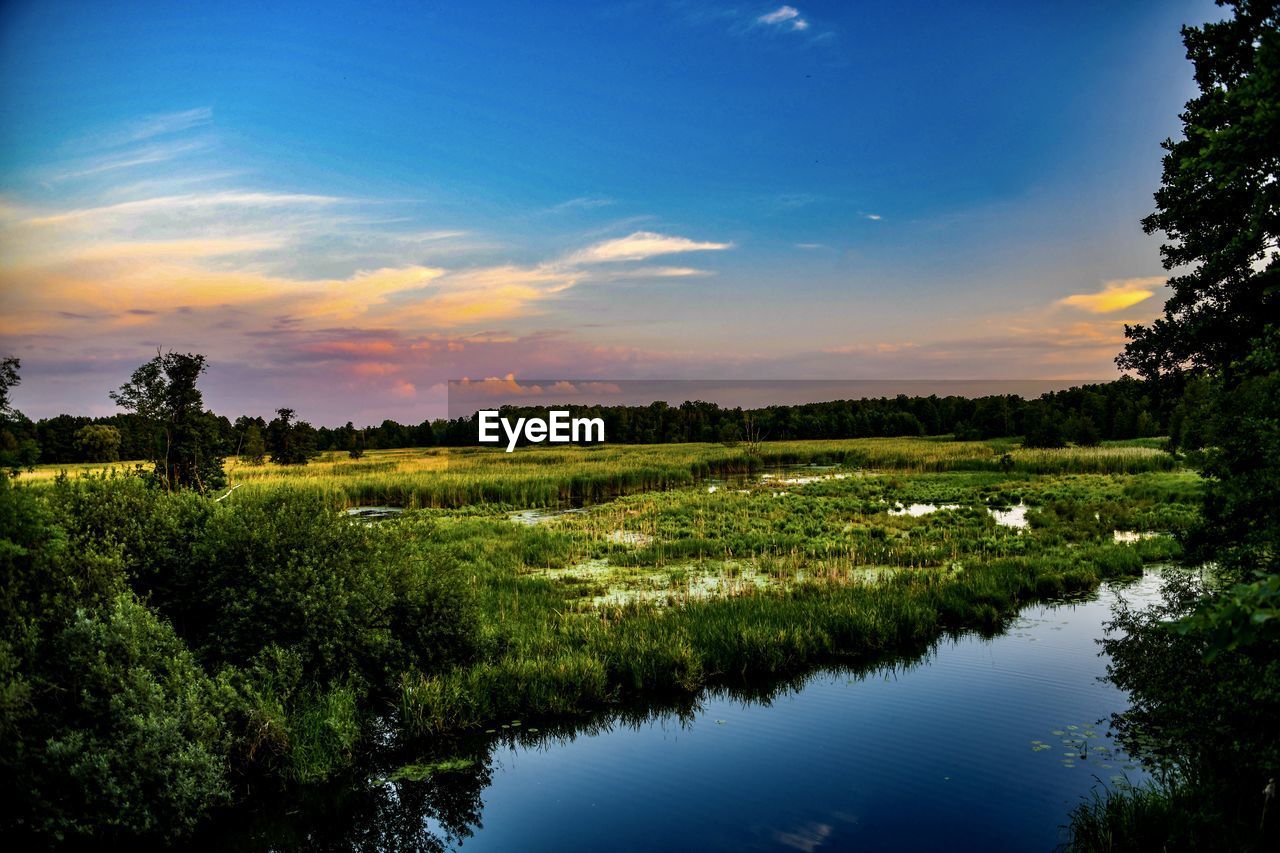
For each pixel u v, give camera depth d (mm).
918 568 18578
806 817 7676
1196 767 7473
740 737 9688
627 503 34750
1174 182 9305
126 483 11016
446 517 31234
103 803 7422
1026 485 39562
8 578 8086
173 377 18141
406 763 9266
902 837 7215
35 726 7543
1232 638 3945
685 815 7844
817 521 28000
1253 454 6816
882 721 9930
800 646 12344
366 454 84625
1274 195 5520
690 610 14305
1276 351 6754
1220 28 7684
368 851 7539
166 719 7910
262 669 9539
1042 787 8023
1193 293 9406
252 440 62219
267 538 10539
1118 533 24172
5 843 7238
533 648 12250
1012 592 16031
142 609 8875
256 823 8070
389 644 11000
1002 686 11023
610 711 10633
